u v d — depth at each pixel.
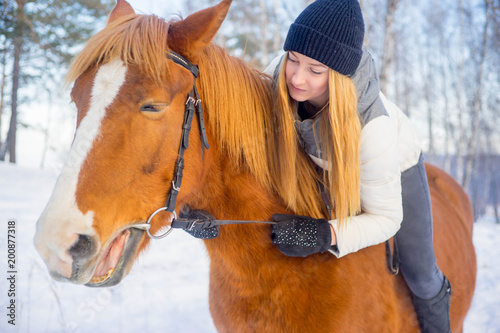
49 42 9.12
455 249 1.96
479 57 13.33
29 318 2.44
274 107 1.37
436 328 1.57
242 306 1.35
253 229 1.31
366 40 7.11
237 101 1.28
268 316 1.31
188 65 1.19
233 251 1.32
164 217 1.20
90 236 0.98
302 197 1.39
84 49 1.11
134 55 1.06
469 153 13.25
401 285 1.57
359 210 1.38
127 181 1.04
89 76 1.07
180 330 2.74
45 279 2.99
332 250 1.29
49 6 8.62
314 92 1.29
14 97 13.04
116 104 1.02
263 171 1.32
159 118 1.07
